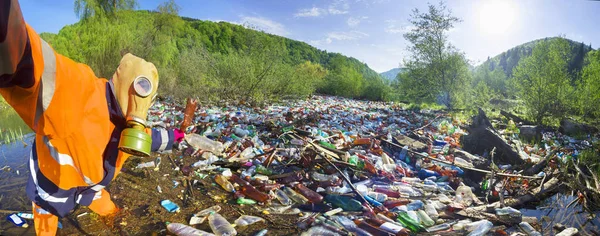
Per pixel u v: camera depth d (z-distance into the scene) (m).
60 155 2.22
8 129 8.32
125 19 18.55
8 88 1.81
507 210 4.09
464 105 16.83
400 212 4.06
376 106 18.80
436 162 6.12
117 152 2.41
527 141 9.04
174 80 14.95
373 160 6.08
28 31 1.72
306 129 8.38
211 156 5.80
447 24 17.20
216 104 13.29
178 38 22.78
